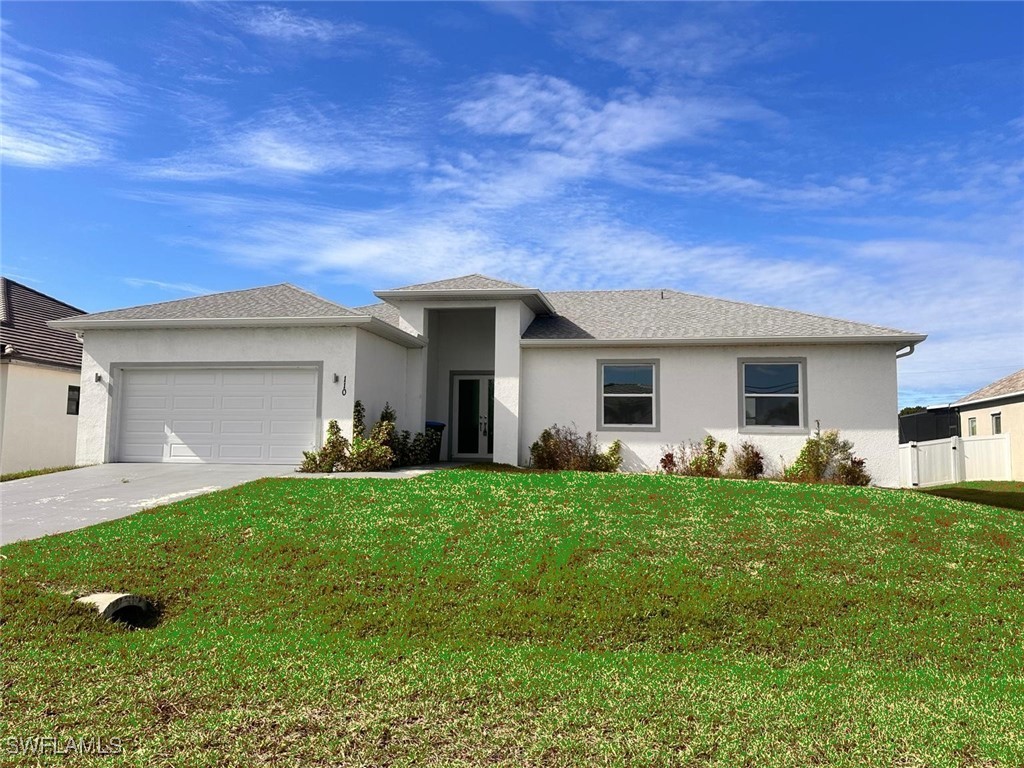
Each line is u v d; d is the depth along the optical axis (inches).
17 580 290.7
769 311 750.5
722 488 480.7
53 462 780.6
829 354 666.2
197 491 485.1
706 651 250.8
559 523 377.4
